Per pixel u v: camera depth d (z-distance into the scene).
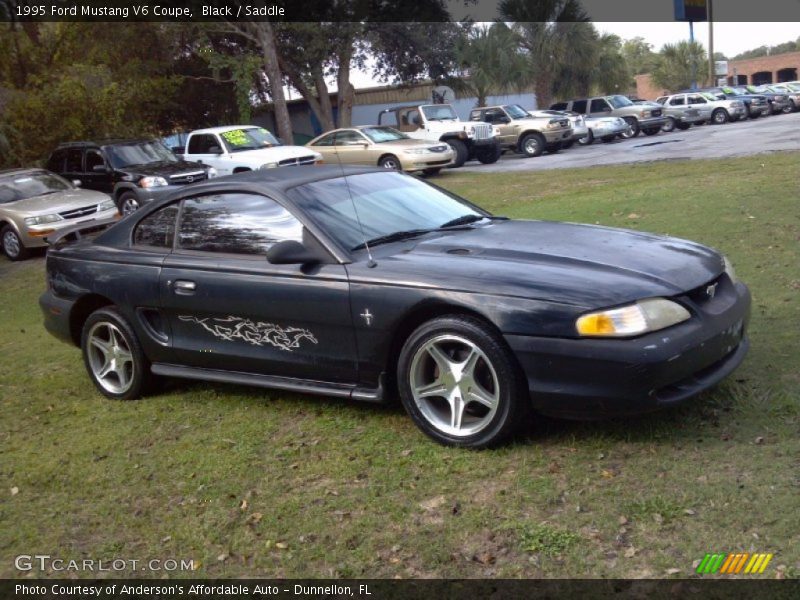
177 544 3.67
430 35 33.62
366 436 4.61
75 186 15.95
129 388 5.68
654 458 3.91
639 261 4.33
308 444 4.58
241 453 4.56
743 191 11.45
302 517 3.78
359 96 41.72
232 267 4.97
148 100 27.97
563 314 3.92
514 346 4.00
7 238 14.70
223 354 5.12
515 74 38.66
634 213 10.67
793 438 3.92
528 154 27.94
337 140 22.09
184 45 29.91
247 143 19.30
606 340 3.85
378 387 4.57
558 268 4.23
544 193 15.68
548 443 4.23
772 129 26.14
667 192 12.31
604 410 3.93
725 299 4.34
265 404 5.32
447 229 5.10
